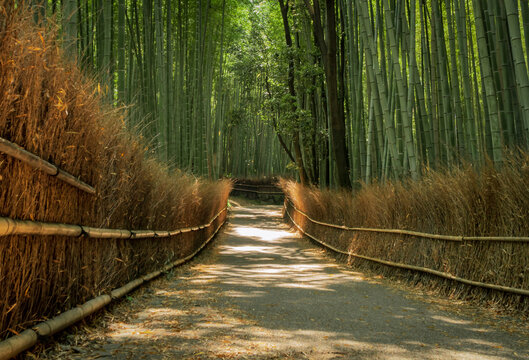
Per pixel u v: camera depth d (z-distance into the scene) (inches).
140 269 183.0
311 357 99.3
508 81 224.5
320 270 262.1
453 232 184.7
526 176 147.9
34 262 93.9
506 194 155.2
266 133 1097.4
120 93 258.4
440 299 173.2
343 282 214.2
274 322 131.3
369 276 237.0
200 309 148.1
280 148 1050.7
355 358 99.1
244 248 406.3
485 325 130.3
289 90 537.0
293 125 516.1
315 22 398.0
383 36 339.0
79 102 116.3
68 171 112.4
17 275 87.5
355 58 398.3
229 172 1102.4
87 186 122.1
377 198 261.1
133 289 169.5
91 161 128.5
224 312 143.6
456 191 182.2
